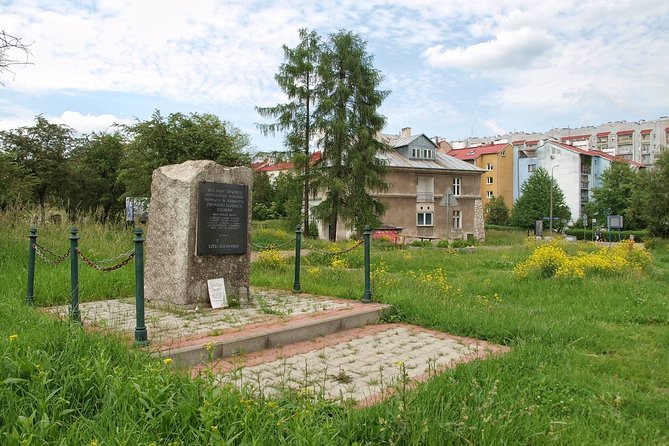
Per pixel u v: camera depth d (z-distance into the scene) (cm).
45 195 3222
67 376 354
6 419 300
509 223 6669
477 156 7388
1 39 1048
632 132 9525
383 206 3228
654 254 2494
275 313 718
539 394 441
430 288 981
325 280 1073
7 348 378
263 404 346
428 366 500
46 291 776
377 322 751
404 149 4416
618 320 797
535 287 1104
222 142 2588
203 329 611
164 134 2492
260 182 5609
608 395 442
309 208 3300
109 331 492
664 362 557
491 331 665
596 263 1260
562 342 629
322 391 404
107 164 3556
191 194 741
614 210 6141
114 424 300
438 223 4381
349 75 3025
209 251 757
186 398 331
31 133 3138
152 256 777
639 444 360
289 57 3012
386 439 322
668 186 3972
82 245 1198
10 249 1097
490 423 331
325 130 2961
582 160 7088
